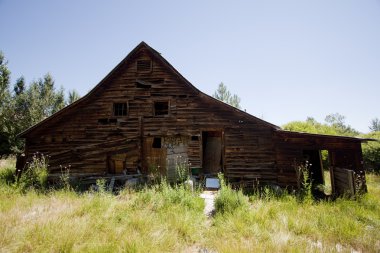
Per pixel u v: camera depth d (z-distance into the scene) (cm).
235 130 1407
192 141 1436
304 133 1257
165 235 585
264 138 1375
